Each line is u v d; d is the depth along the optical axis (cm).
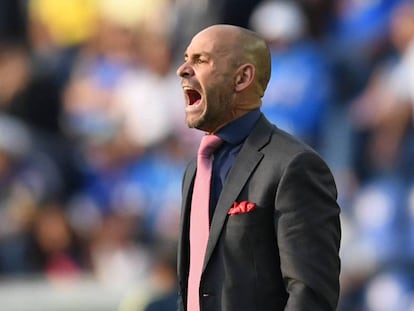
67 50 4628
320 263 1276
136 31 4534
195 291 1324
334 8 4191
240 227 1291
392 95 3781
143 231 3850
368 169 3759
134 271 3719
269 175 1301
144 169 3984
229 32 1331
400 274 3450
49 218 3784
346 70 3906
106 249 3822
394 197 3559
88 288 3069
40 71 4478
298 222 1281
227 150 1341
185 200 1365
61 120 4359
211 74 1320
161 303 2419
